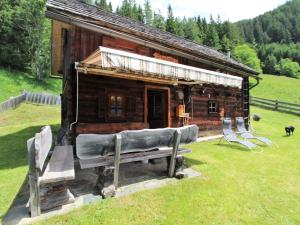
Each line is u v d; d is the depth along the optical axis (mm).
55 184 3240
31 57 30656
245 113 12906
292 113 19359
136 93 7488
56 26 6562
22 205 3389
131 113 7320
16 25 28781
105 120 6648
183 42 10656
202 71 6020
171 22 58500
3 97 20672
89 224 2889
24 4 28547
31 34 29719
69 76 6258
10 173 4926
